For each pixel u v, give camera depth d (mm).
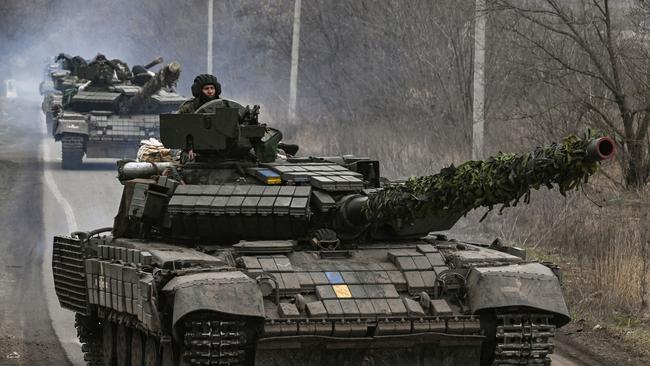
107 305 39438
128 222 41344
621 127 72875
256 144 41875
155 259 35656
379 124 102688
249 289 32719
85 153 107562
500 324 34719
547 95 73562
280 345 33500
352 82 122438
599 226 58312
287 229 38062
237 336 32781
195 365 33094
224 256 36188
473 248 39000
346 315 33875
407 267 36312
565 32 70250
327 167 41000
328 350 34188
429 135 88875
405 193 32781
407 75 102500
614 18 73312
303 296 34812
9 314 52344
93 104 102625
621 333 44531
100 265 40094
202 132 40344
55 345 47281
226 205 37281
